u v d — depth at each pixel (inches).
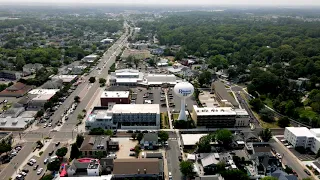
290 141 7755.9
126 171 6003.9
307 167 6683.1
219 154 6894.7
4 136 7578.7
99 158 6732.3
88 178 5713.6
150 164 6127.0
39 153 7091.5
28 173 6309.1
